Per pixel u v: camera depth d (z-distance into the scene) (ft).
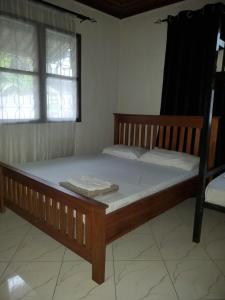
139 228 7.64
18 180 7.02
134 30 11.96
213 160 9.05
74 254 6.14
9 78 8.41
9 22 8.22
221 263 5.94
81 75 11.28
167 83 10.44
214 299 4.79
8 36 8.25
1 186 7.96
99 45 11.76
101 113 12.53
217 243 6.83
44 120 9.68
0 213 8.25
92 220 4.99
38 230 7.25
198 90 9.68
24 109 8.94
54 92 9.78
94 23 11.34
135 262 5.90
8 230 7.22
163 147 10.77
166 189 7.08
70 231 5.54
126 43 12.40
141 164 9.25
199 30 9.35
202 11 9.05
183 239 7.02
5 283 5.09
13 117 8.66
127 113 12.85
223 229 7.65
